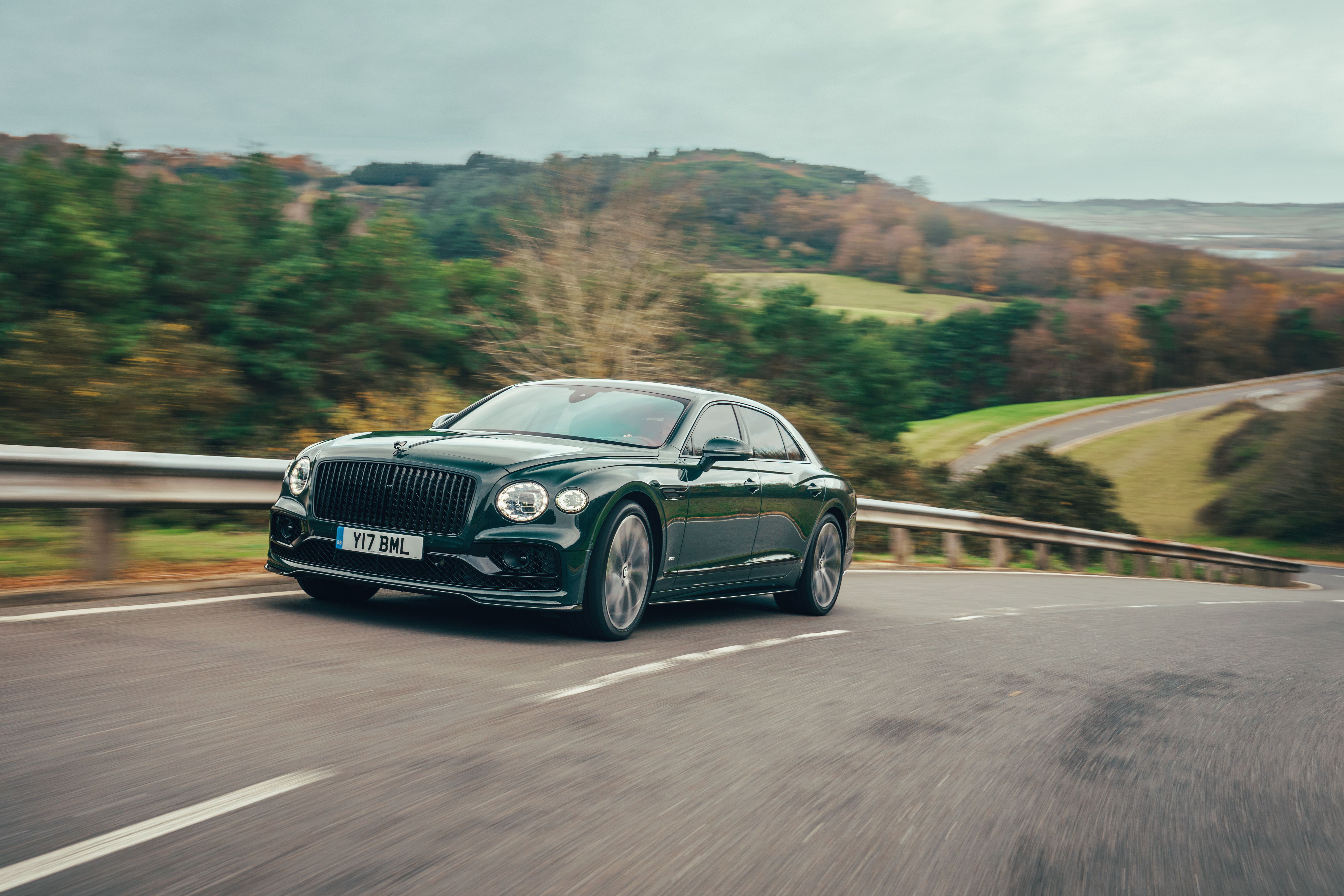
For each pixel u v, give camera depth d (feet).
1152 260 352.49
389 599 22.36
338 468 19.10
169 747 11.18
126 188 84.94
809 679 18.12
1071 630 29.25
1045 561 66.08
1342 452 190.08
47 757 10.55
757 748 13.32
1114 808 12.05
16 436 44.60
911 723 15.44
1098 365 321.93
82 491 20.75
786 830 10.36
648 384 23.98
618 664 17.65
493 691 14.89
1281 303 337.93
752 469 23.94
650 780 11.56
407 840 9.17
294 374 81.05
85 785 9.84
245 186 89.86
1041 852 10.34
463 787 10.75
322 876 8.27
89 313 71.77
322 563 19.34
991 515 59.62
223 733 11.84
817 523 26.71
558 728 13.35
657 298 91.81
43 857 8.20
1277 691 21.54
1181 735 16.24
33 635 15.94
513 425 22.21
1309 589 99.35
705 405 23.39
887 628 25.90
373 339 88.12
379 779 10.75
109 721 11.89
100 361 49.14
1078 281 339.77
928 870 9.59
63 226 71.05
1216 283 345.72
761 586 25.03
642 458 20.66
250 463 24.80
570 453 19.57
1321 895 9.82
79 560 21.81
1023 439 245.65
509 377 90.12
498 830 9.61
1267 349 334.03
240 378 82.48
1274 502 194.70
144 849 8.50
